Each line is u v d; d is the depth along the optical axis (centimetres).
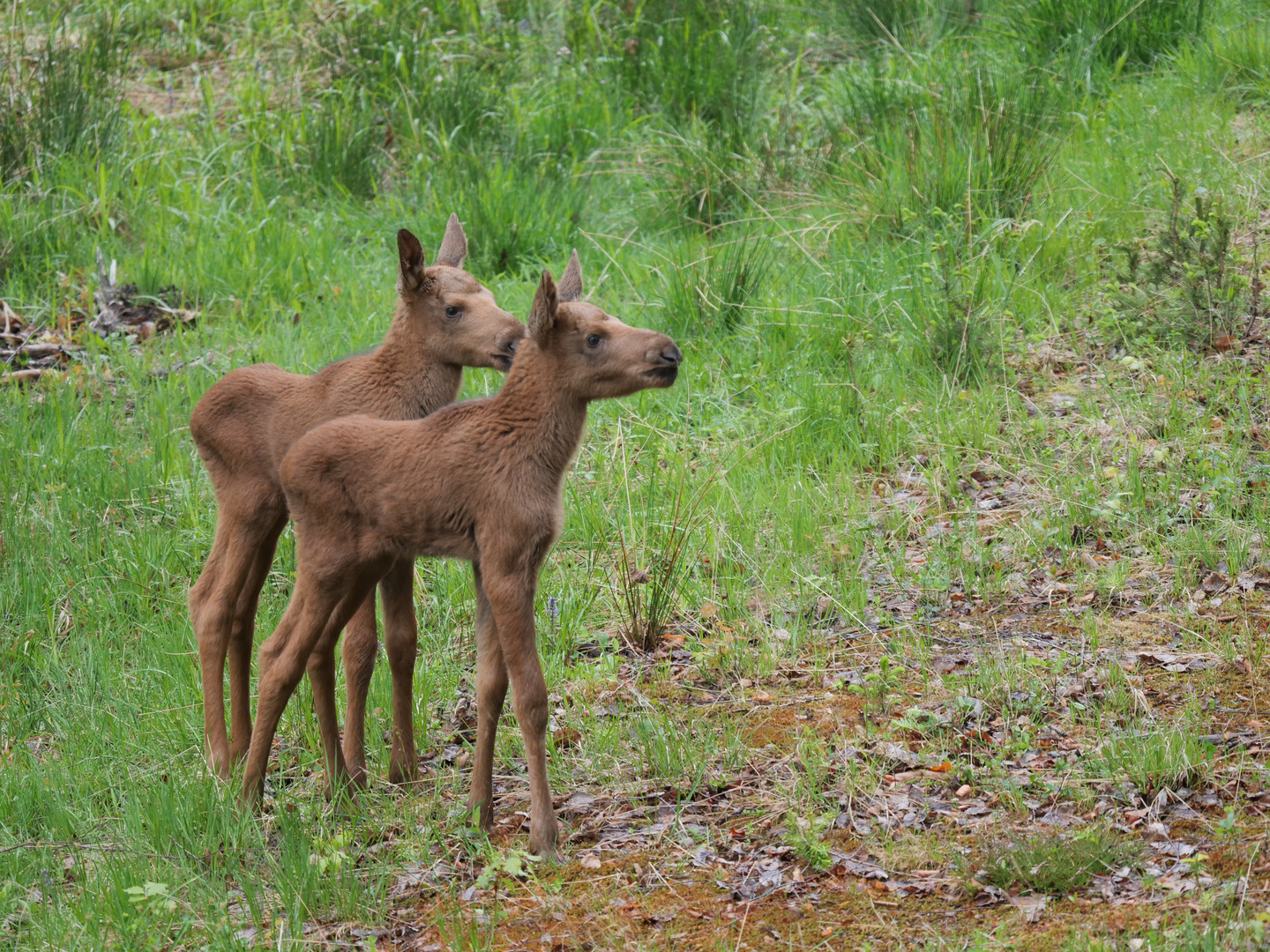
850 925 683
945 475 1199
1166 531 1069
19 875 787
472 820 795
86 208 1775
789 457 1245
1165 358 1311
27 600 1089
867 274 1528
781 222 1692
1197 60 1950
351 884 739
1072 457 1185
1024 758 816
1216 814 739
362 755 863
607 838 782
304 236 1777
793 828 763
